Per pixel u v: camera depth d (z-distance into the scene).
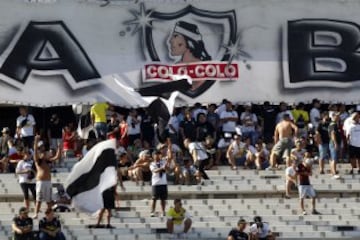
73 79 69.94
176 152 66.38
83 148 66.06
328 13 72.00
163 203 61.69
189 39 70.75
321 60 71.62
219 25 71.06
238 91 70.81
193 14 70.94
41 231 56.50
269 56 71.31
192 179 64.75
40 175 59.69
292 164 63.81
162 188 61.41
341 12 72.00
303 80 71.38
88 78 69.94
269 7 71.50
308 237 61.59
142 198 63.88
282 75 71.25
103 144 59.62
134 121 67.69
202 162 65.06
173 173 64.69
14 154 65.69
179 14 70.88
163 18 70.81
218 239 60.66
